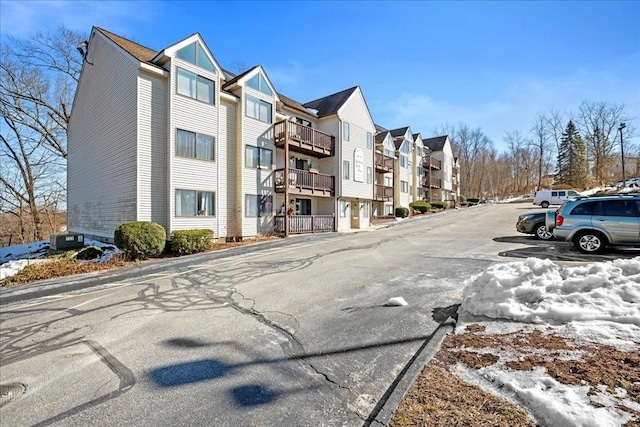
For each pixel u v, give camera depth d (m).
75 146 18.53
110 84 14.15
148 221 12.02
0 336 4.59
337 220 20.36
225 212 14.83
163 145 12.92
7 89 19.25
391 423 2.15
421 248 10.93
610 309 3.47
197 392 2.90
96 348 4.02
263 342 3.95
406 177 34.22
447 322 4.07
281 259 10.04
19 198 22.39
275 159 17.30
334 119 20.56
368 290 6.04
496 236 13.27
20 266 9.05
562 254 8.34
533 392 2.26
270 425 2.38
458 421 2.09
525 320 3.71
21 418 2.66
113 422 2.53
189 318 4.98
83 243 13.43
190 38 13.43
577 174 50.00
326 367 3.24
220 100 14.79
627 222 7.92
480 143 66.31
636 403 2.06
